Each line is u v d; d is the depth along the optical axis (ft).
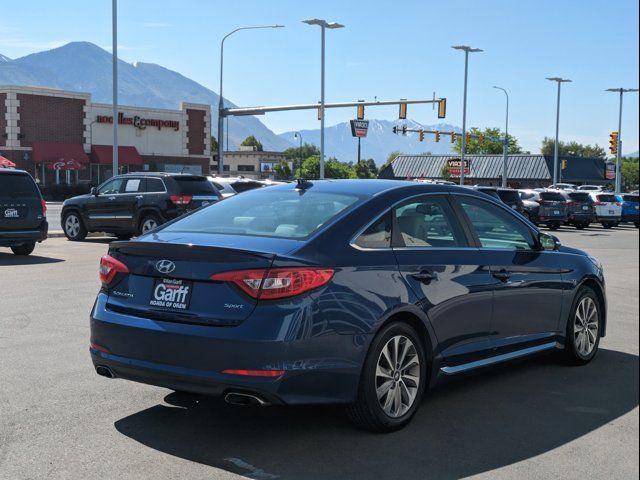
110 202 59.06
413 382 15.83
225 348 13.57
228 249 13.89
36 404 16.88
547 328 19.98
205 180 59.62
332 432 15.31
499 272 18.06
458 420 16.20
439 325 16.31
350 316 14.34
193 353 13.88
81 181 183.11
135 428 15.38
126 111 189.37
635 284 39.96
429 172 319.88
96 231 60.29
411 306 15.52
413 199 16.99
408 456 13.99
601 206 116.26
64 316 26.94
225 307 13.84
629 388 18.95
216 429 15.40
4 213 45.06
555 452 14.29
